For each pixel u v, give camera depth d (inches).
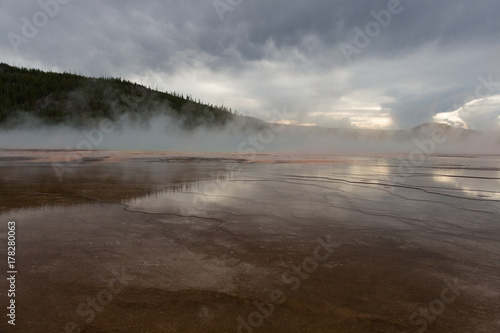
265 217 194.5
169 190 291.3
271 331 79.4
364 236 159.3
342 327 81.6
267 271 116.0
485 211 216.8
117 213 200.7
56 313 86.8
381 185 335.6
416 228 174.7
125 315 86.4
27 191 277.0
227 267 119.2
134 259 125.6
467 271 117.5
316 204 234.8
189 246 141.6
